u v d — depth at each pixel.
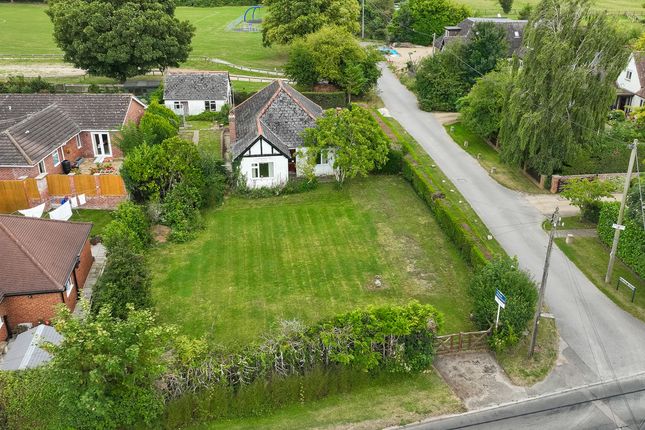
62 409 23.28
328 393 27.00
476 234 38.75
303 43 75.50
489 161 55.91
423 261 38.22
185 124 65.19
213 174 45.84
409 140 61.00
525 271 33.56
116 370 22.12
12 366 25.91
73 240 33.56
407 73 85.81
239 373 26.08
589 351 30.28
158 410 24.56
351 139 47.75
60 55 94.50
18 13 126.81
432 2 106.81
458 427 25.31
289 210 45.41
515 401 26.91
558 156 47.47
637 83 68.88
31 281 29.22
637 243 36.16
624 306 33.91
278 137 49.88
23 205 42.00
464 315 32.72
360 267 37.56
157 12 72.62
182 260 38.19
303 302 33.91
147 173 42.00
